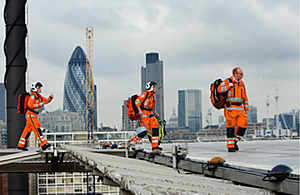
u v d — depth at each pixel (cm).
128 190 379
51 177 9750
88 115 13000
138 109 1265
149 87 1280
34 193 9794
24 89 3045
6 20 3059
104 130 13150
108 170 517
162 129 1294
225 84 1105
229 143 1155
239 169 673
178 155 928
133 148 1522
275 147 1482
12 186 2875
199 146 1839
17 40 3028
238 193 419
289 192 509
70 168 1752
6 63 3047
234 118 1134
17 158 1462
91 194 5928
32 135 6569
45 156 1706
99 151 1722
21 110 1627
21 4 3048
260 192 505
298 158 880
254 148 1404
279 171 512
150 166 902
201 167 793
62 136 11275
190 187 416
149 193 320
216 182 606
